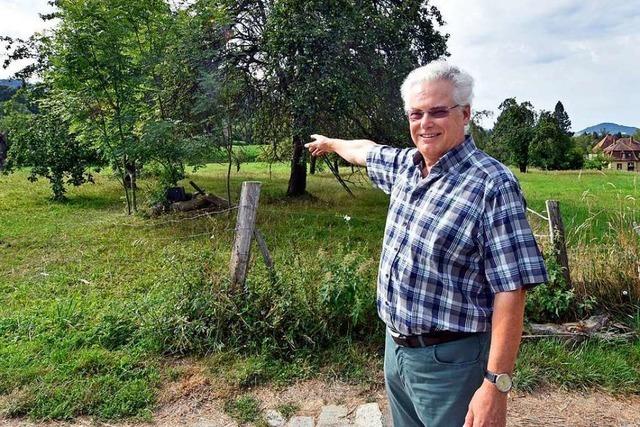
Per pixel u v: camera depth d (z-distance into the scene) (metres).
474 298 1.57
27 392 3.17
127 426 2.93
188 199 9.98
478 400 1.49
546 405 3.11
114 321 4.09
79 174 11.80
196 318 3.86
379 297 1.84
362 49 10.02
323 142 2.47
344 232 8.10
